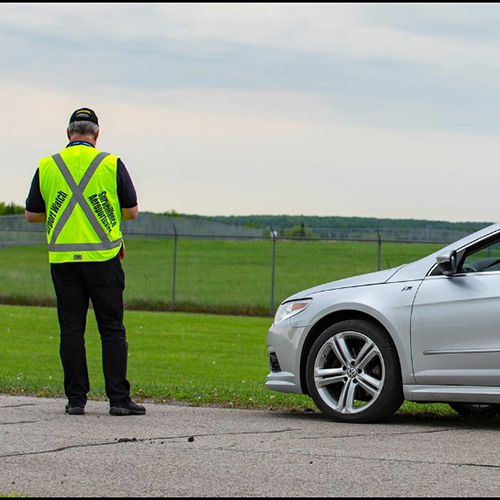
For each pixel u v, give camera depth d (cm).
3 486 565
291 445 705
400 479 586
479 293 814
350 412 854
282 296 3500
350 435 761
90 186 877
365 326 857
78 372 878
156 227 4581
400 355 839
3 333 2122
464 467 623
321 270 4406
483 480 585
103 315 882
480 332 809
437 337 826
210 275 4431
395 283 862
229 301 3083
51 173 880
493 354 802
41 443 703
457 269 837
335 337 870
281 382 910
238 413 912
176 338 2072
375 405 845
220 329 2306
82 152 883
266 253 5938
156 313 2766
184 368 1542
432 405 1025
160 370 1505
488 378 803
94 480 582
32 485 568
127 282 4128
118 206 891
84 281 882
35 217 902
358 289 877
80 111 898
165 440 722
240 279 4178
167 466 621
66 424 806
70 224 876
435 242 2567
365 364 855
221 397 1023
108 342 881
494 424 862
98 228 877
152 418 855
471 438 752
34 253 5991
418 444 716
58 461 636
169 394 1043
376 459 649
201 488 562
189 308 2892
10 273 4406
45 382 1158
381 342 847
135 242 6825
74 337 880
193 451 674
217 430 779
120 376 879
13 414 867
